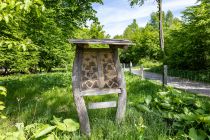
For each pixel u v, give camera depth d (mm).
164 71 11070
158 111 5227
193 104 5629
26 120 5262
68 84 10469
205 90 13523
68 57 27281
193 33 19578
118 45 5105
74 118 5332
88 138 4434
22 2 3404
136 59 48062
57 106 6414
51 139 3697
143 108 5133
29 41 4324
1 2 3172
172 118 4836
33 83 11102
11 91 8633
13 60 14977
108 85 5047
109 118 5105
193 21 20016
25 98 7453
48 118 5203
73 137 4066
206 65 21031
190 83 17312
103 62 5082
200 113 4965
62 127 4086
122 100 5105
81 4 11281
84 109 4758
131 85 10531
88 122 4730
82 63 4914
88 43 4660
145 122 4668
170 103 5566
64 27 11406
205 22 18672
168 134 4477
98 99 7230
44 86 9984
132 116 5062
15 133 3623
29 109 5941
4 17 3303
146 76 23766
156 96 6199
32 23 9062
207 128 4266
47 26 9844
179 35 22234
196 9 19594
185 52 22156
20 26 8328
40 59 25359
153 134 4191
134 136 4035
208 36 19281
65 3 10961
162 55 26547
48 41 10711
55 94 8109
